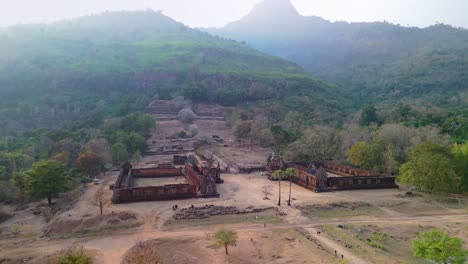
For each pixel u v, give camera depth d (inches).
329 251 2445.9
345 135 5836.6
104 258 2407.7
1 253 2502.5
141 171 4955.7
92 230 2893.7
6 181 4146.2
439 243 2055.9
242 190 4131.4
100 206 3255.4
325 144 5866.1
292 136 6653.5
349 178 4180.6
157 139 7239.2
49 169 3649.1
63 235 2822.3
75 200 3732.8
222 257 2394.2
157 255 2357.3
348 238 2696.9
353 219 3154.5
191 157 5438.0
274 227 2945.4
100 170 5044.3
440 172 3695.9
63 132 6382.9
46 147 5821.9
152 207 3457.2
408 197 3806.6
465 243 2593.5
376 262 2276.1
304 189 4202.8
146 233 2834.6
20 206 3705.7
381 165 4790.8
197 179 4079.7
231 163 5585.6
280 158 4953.3
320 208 3412.9
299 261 2300.7
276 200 3683.6
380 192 4042.8
